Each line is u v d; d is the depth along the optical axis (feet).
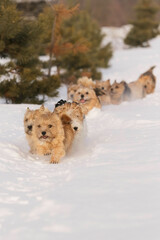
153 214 15.57
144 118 41.75
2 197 20.18
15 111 47.88
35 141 28.40
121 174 21.86
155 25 165.37
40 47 68.18
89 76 84.23
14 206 18.93
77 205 17.53
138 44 159.12
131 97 61.82
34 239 14.57
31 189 21.57
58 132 27.61
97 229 14.69
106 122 42.60
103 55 113.19
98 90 52.31
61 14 68.80
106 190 19.22
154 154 25.73
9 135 36.65
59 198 18.78
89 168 24.03
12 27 53.88
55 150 27.78
